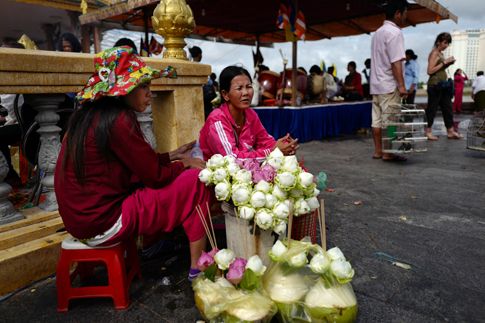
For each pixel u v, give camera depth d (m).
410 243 2.72
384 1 8.01
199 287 1.76
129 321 1.89
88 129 1.80
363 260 2.47
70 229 1.86
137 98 1.94
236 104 2.51
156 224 1.99
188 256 2.62
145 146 1.88
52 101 2.48
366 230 2.99
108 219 1.86
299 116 7.71
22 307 2.02
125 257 2.30
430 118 7.61
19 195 3.28
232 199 1.95
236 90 2.47
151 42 9.62
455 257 2.49
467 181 4.41
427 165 5.35
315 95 9.28
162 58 3.06
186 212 2.06
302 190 1.98
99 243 1.89
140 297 2.11
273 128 8.01
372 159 5.95
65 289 1.96
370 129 10.14
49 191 2.65
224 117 2.56
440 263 2.41
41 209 2.67
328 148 7.19
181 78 3.07
